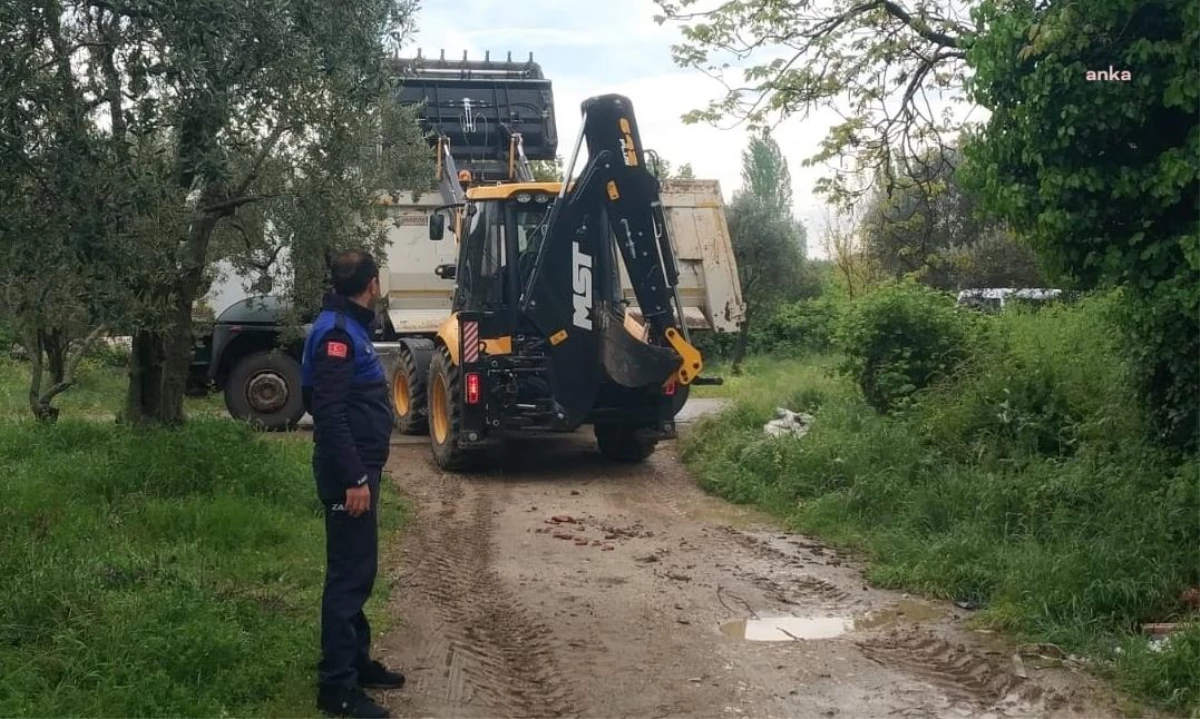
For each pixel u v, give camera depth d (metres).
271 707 4.83
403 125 11.77
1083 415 9.32
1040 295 16.02
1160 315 7.55
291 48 7.05
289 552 7.43
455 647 6.02
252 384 13.92
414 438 13.86
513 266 11.02
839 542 8.46
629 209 10.59
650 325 10.80
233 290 15.55
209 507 7.70
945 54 12.03
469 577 7.49
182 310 9.52
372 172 10.79
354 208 9.77
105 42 5.98
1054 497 7.81
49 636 5.17
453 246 14.24
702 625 6.50
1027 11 7.42
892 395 11.27
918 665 5.80
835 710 5.19
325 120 8.45
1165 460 7.96
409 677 5.54
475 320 10.95
